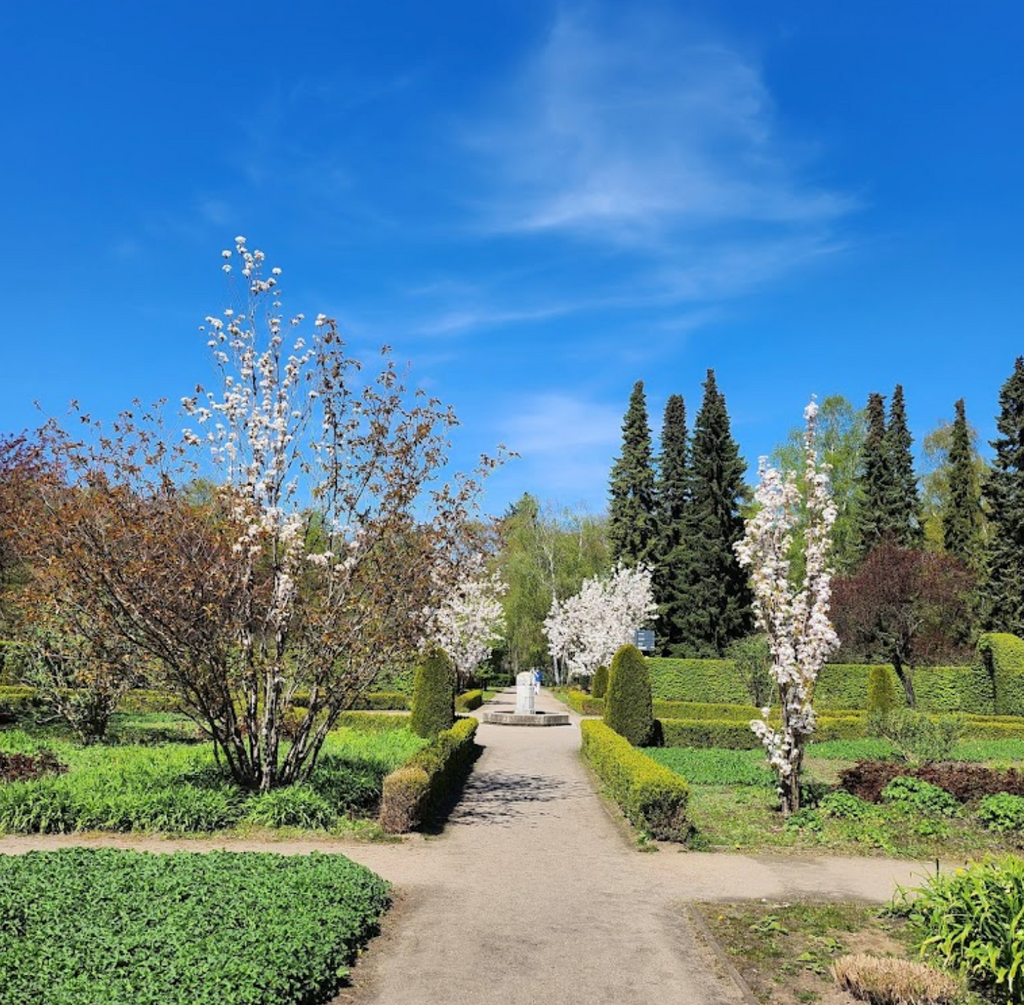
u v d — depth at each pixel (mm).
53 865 6566
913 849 9188
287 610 10250
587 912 6875
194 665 9773
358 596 10641
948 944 5336
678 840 9453
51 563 9711
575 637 38500
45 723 17797
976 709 27625
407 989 5207
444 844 9250
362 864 8047
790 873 8227
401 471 10820
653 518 43062
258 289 10977
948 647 30078
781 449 40656
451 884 7641
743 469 40156
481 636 32844
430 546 10875
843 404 41188
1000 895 5430
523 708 26172
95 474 9539
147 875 6312
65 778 10453
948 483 42750
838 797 10953
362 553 10766
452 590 11602
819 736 20297
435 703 18641
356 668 10750
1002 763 16281
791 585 11547
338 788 10547
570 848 9242
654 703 24344
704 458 40906
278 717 10641
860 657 30062
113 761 12500
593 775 15070
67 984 4344
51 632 15000
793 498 11258
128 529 9438
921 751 14656
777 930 6312
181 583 9523
